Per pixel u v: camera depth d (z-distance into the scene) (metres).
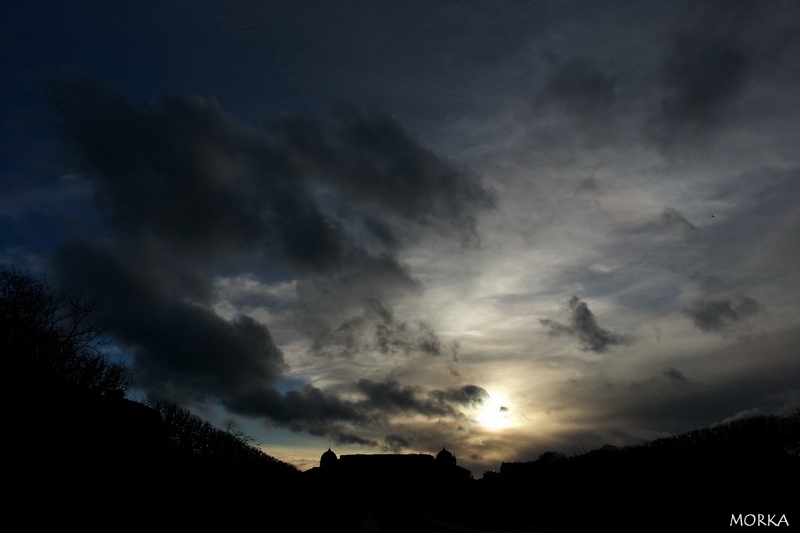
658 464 71.06
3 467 40.34
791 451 64.12
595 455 90.94
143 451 61.88
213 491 80.25
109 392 51.34
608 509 68.69
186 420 84.62
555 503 83.75
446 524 80.62
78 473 47.66
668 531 50.28
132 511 54.41
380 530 70.69
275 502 104.06
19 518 40.25
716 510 56.34
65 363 45.81
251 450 108.81
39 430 42.56
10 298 43.81
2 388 40.69
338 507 145.50
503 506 104.94
